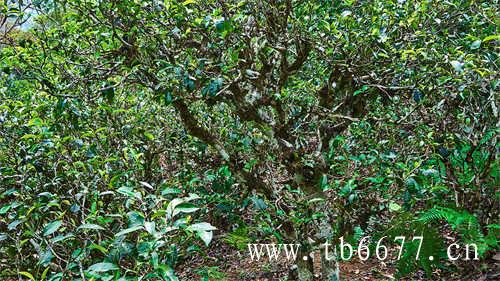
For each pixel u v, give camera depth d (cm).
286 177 344
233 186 324
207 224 150
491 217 346
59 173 267
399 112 314
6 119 285
